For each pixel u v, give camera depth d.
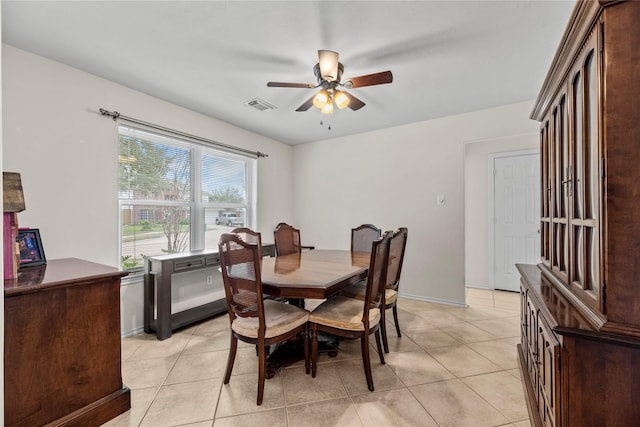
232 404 1.68
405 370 2.03
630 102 0.96
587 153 1.21
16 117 2.06
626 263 0.98
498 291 4.15
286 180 4.77
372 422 1.53
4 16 1.72
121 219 2.72
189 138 3.23
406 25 1.84
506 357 2.22
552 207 1.75
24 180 2.09
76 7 1.66
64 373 1.43
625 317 0.98
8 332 1.28
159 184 3.06
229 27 1.85
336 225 4.44
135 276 2.73
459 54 2.17
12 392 1.28
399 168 3.88
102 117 2.51
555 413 1.12
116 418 1.57
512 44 2.05
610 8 0.98
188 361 2.18
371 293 1.85
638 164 0.96
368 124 3.81
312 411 1.61
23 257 1.75
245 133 4.01
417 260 3.75
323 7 1.68
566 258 1.49
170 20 1.79
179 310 3.13
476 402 1.69
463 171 3.46
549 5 1.67
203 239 3.52
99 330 1.56
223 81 2.59
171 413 1.61
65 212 2.29
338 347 2.38
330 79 2.01
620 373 0.99
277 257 2.80
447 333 2.67
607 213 1.00
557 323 1.10
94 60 2.24
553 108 1.73
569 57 1.36
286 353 2.22
